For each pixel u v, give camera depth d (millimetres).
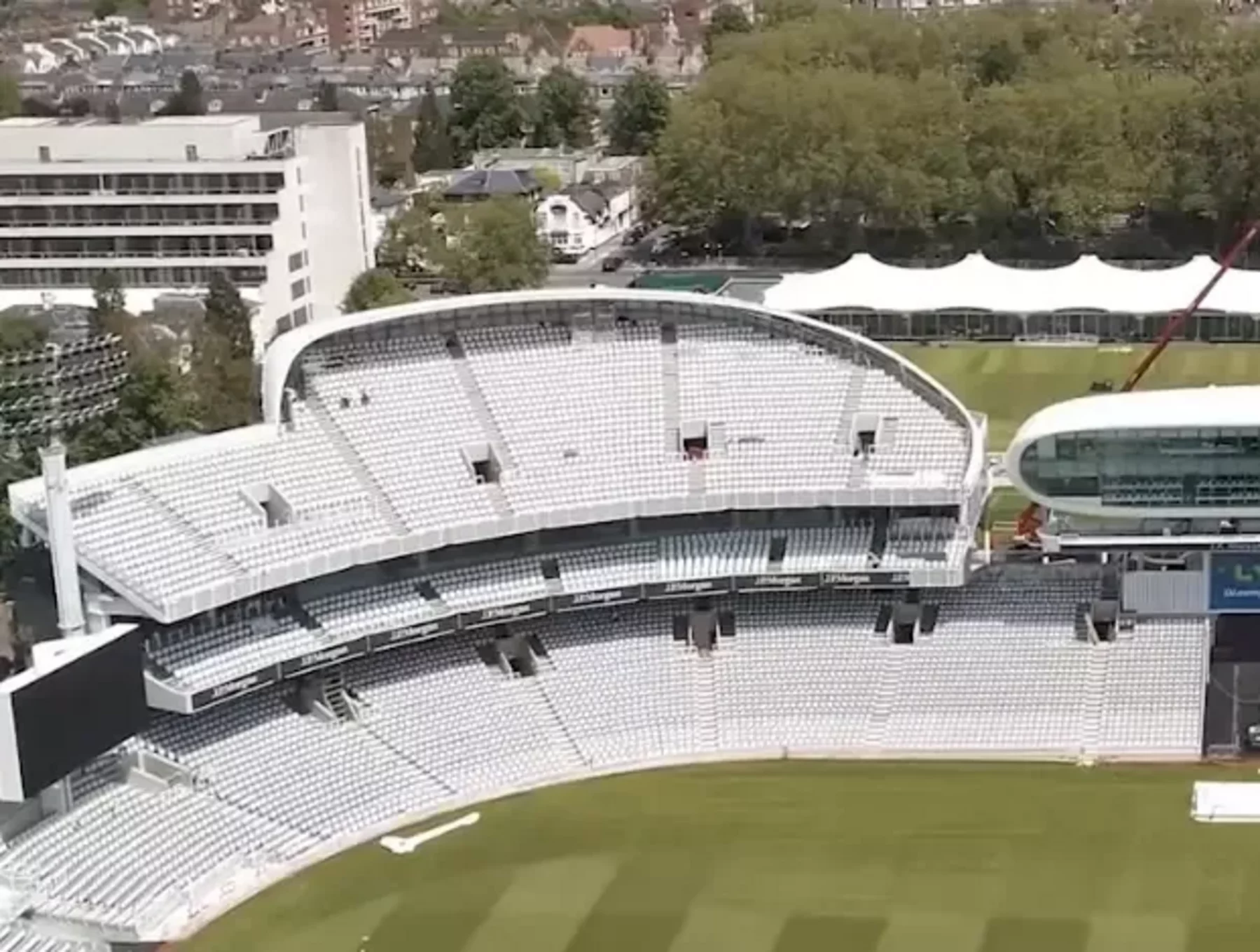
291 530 85812
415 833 80938
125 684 76062
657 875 76375
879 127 188000
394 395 94562
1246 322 148750
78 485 83375
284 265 168250
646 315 99562
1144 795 81812
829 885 74812
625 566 91875
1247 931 69562
